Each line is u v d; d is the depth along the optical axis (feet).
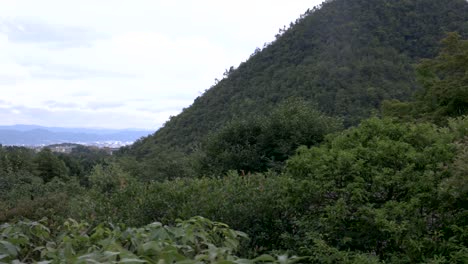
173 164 57.21
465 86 49.39
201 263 8.06
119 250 8.50
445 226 14.70
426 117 49.37
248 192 18.35
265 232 17.58
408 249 14.07
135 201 19.51
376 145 16.83
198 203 17.81
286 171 18.99
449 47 58.85
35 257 10.89
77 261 7.84
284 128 37.17
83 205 22.00
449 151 16.35
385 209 14.46
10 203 29.86
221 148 38.91
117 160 66.90
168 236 9.73
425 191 14.93
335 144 18.42
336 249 14.17
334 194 16.19
